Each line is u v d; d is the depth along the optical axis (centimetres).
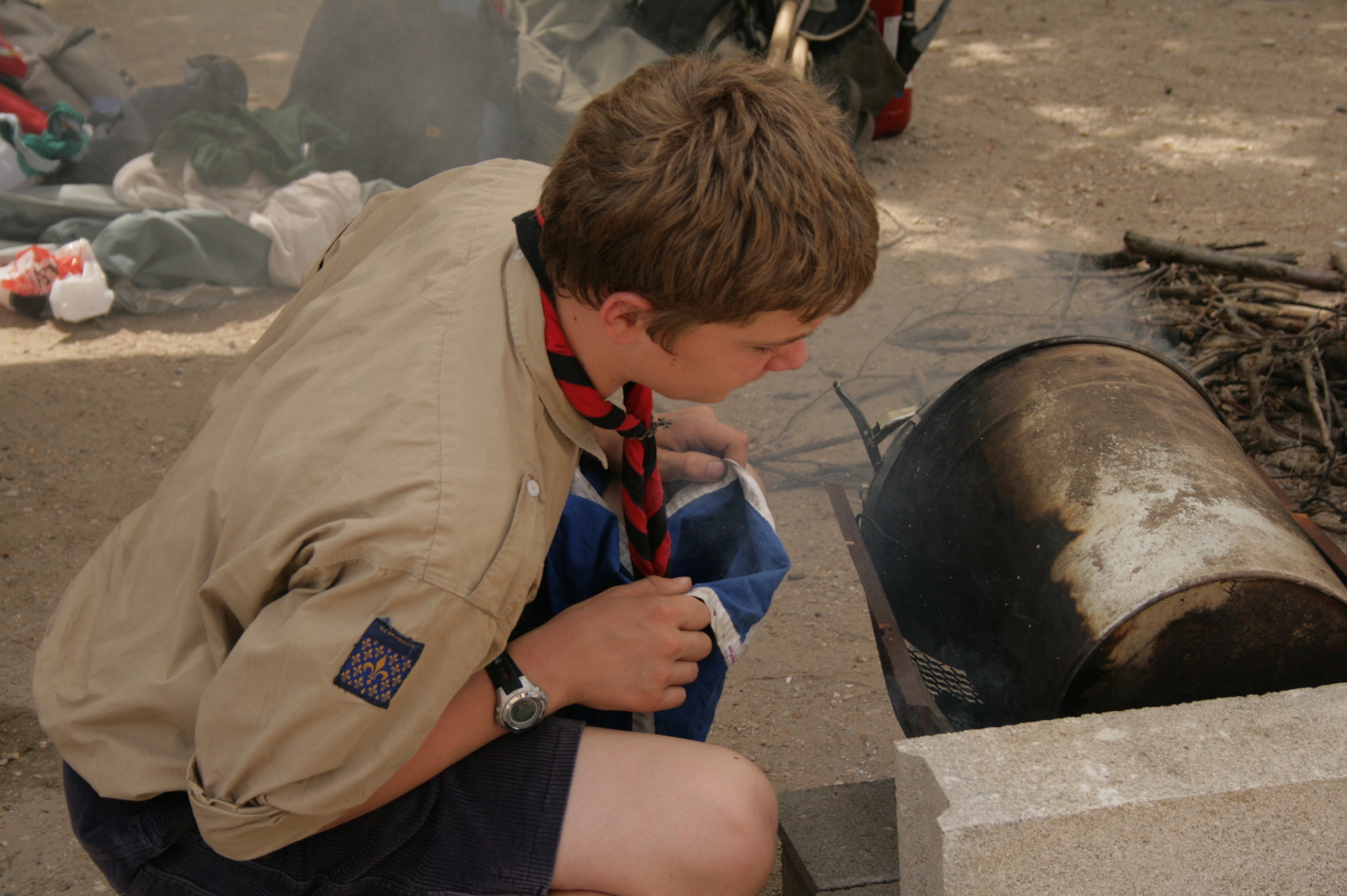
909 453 183
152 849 129
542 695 130
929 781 125
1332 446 309
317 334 132
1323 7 795
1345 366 342
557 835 129
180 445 352
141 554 133
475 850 129
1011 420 167
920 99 670
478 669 126
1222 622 138
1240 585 136
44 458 345
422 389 118
